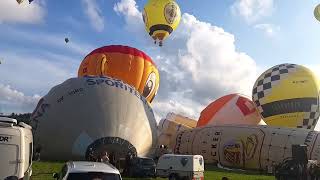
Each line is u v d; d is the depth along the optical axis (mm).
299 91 44750
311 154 37688
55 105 37656
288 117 44906
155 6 43031
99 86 38156
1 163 13352
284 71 46188
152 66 51000
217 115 51531
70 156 35500
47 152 36562
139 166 28953
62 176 12055
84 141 35000
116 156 35469
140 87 49344
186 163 27281
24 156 13820
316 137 38500
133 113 37719
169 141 53125
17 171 13500
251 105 51062
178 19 44094
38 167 27938
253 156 40375
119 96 38000
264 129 41094
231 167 42250
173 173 27672
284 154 38750
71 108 36719
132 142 36062
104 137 34938
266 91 46312
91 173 11289
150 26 43812
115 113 36594
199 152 44875
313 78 45531
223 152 42688
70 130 35781
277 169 27656
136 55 49656
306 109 44531
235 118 50406
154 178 28672
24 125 14789
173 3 43438
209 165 43438
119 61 48375
